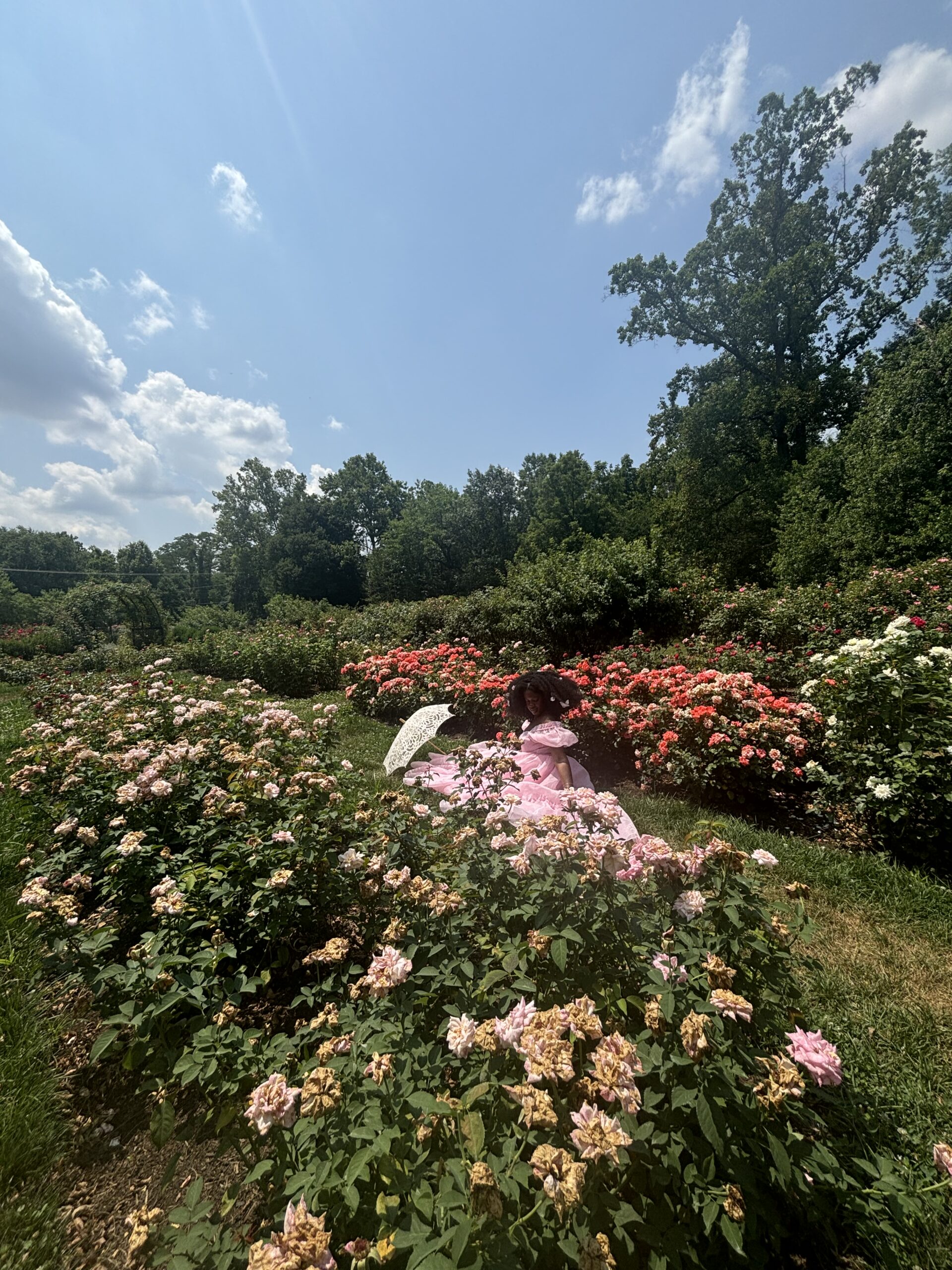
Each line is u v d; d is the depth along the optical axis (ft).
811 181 67.67
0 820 11.55
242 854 7.49
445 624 36.96
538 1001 5.19
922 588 25.63
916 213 64.69
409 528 119.55
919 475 35.94
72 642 63.26
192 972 5.47
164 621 67.77
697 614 33.60
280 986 7.45
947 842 10.55
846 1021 7.09
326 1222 3.80
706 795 13.96
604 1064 3.72
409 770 15.01
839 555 37.63
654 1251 3.67
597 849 5.35
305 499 165.48
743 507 64.59
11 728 20.47
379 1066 4.14
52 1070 6.25
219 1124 4.51
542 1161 3.28
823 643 22.52
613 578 34.19
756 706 14.12
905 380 39.70
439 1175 3.75
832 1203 4.64
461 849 6.86
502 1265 3.13
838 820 12.30
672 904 5.38
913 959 8.30
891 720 11.64
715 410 69.92
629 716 15.97
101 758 10.57
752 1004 4.99
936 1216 4.56
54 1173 5.24
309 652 32.22
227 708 13.65
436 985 5.21
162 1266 4.42
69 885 7.67
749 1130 4.14
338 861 7.50
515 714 12.64
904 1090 6.06
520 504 134.92
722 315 71.82
